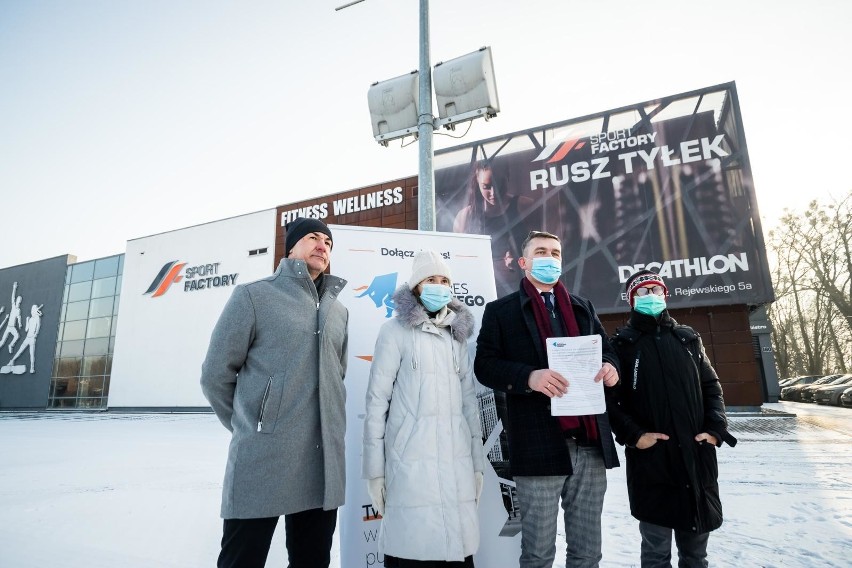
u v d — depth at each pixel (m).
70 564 2.87
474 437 2.16
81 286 22.45
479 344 2.31
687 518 1.97
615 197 11.73
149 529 3.57
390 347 2.11
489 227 12.59
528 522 2.02
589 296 11.48
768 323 17.11
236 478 1.76
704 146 11.30
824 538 3.11
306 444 1.89
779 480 4.75
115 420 15.01
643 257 11.23
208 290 18.50
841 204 22.88
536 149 12.62
